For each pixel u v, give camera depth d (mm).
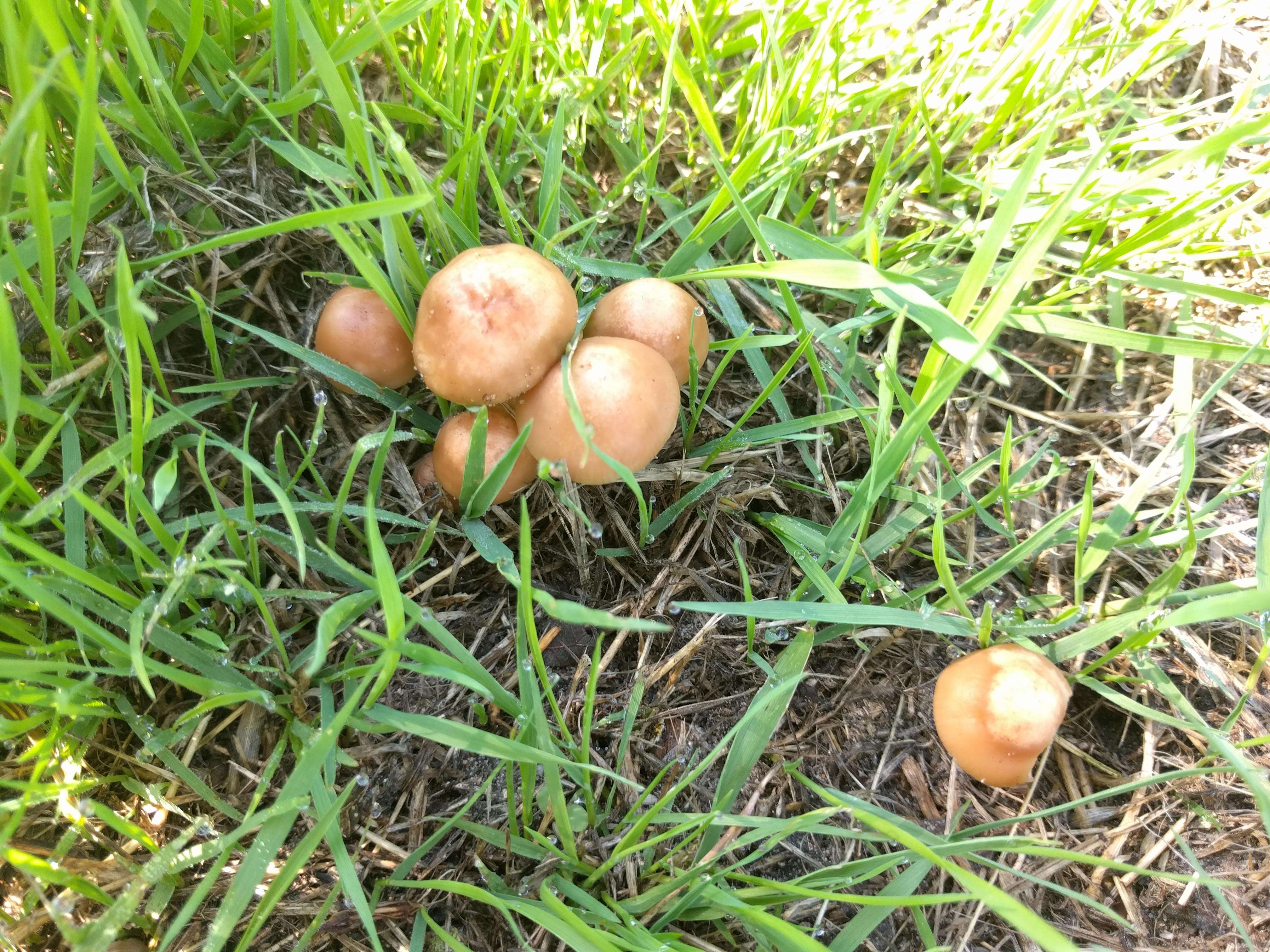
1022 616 179
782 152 208
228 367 188
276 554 168
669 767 152
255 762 163
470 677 140
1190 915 171
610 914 147
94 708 144
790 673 170
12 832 123
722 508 193
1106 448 215
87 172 137
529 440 161
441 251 186
